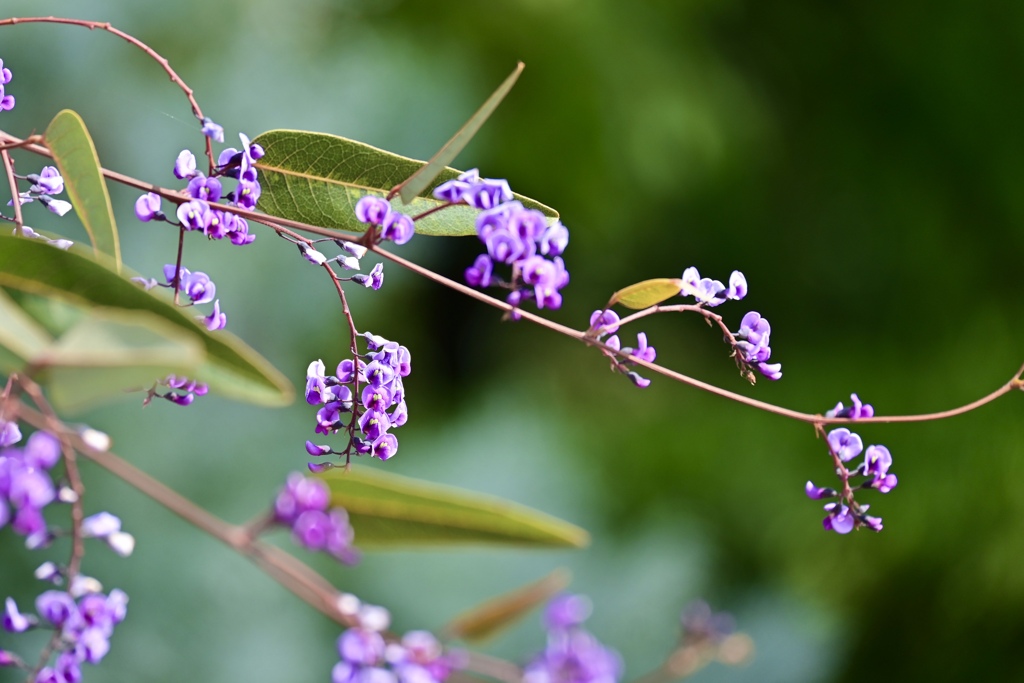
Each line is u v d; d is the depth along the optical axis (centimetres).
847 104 414
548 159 388
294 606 261
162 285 91
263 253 289
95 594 88
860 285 402
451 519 88
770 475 362
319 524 83
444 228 96
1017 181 382
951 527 344
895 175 403
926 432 359
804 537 348
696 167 392
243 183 92
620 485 351
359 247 92
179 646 244
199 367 83
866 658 337
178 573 248
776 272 411
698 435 374
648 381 93
